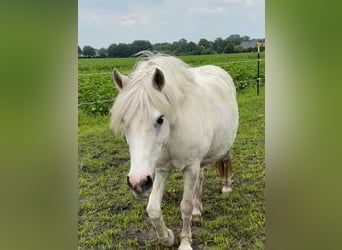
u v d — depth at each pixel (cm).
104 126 421
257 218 317
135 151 191
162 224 249
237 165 382
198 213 300
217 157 287
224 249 273
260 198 342
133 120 192
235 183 360
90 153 399
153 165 198
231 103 290
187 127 225
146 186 190
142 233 296
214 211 319
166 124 204
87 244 294
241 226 301
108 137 414
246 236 296
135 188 185
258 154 397
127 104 195
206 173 385
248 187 353
